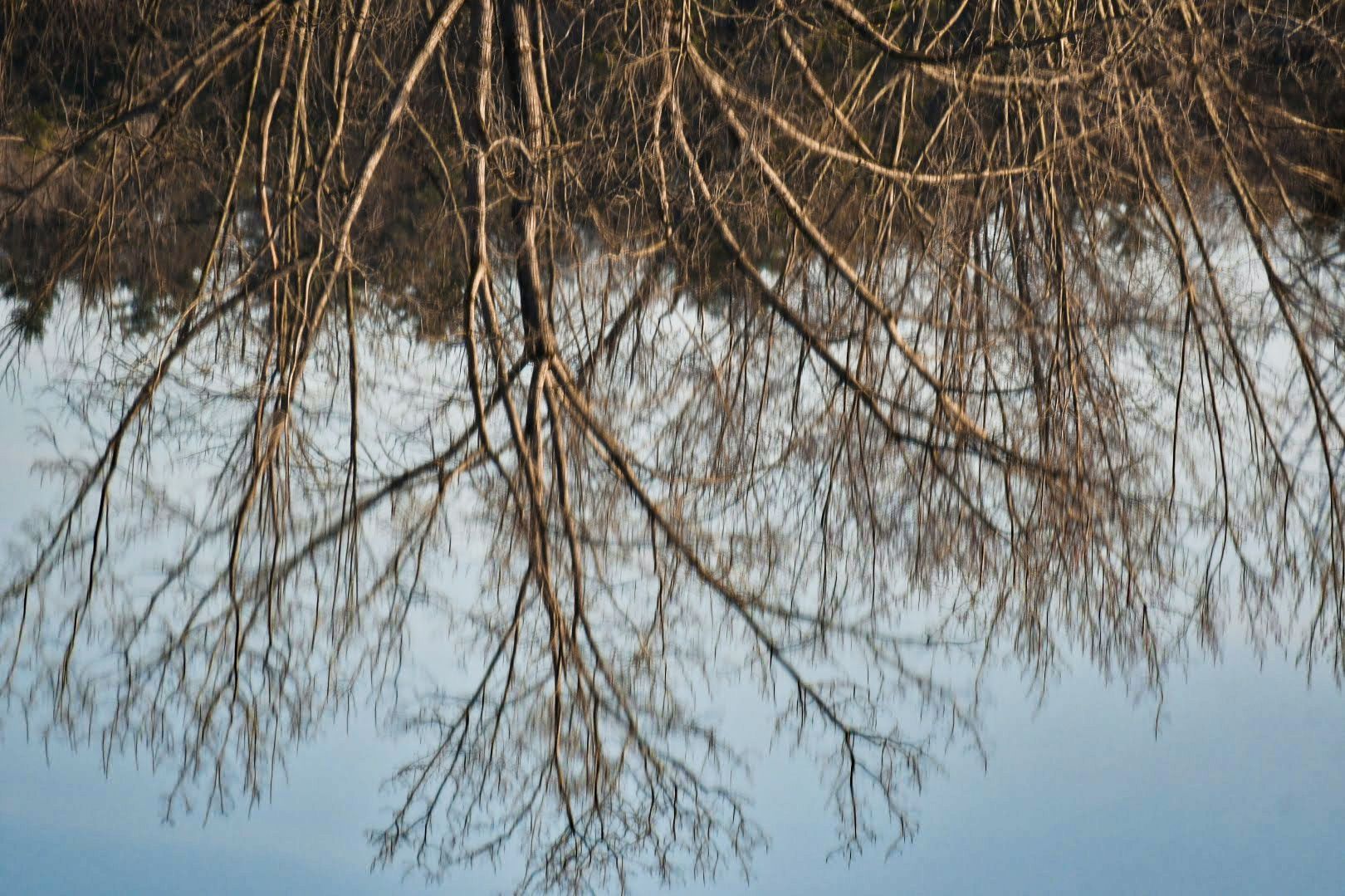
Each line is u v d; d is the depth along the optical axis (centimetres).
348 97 2841
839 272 2670
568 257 2697
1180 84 2670
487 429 2606
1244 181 2788
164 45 2948
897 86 2831
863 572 2705
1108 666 2670
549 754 2536
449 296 2836
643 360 2747
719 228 2633
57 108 3144
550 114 2650
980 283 2725
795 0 2664
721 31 2895
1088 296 2778
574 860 2480
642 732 2562
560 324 2692
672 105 2606
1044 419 2720
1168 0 2559
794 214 2652
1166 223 2866
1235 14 2733
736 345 2792
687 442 2745
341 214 2589
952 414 2703
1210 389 2717
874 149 2956
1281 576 2722
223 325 2708
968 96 2697
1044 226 2728
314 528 2650
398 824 2505
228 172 2953
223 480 2667
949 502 2733
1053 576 2703
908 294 2753
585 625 2577
